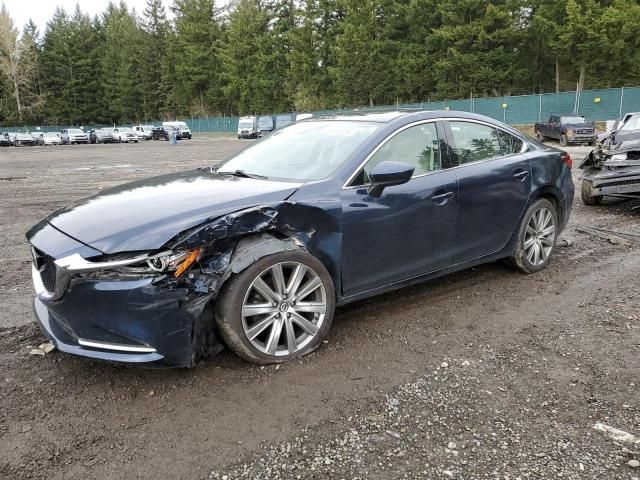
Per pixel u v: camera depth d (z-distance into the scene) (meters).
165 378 3.19
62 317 2.99
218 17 78.62
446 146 4.28
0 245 6.89
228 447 2.58
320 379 3.19
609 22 37.94
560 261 5.52
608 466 2.41
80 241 2.98
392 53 54.56
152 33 87.56
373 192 3.69
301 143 4.29
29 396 3.03
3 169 20.88
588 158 8.59
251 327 3.24
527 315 4.14
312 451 2.54
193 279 2.97
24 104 90.94
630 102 32.19
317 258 3.48
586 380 3.16
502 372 3.27
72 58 91.88
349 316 4.14
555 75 48.66
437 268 4.23
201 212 3.12
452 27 45.44
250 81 70.50
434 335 3.79
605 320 4.02
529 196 4.83
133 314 2.86
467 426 2.72
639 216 7.82
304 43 60.88
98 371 3.30
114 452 2.54
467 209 4.30
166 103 86.25
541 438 2.62
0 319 4.20
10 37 88.12
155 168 19.52
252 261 3.16
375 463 2.45
